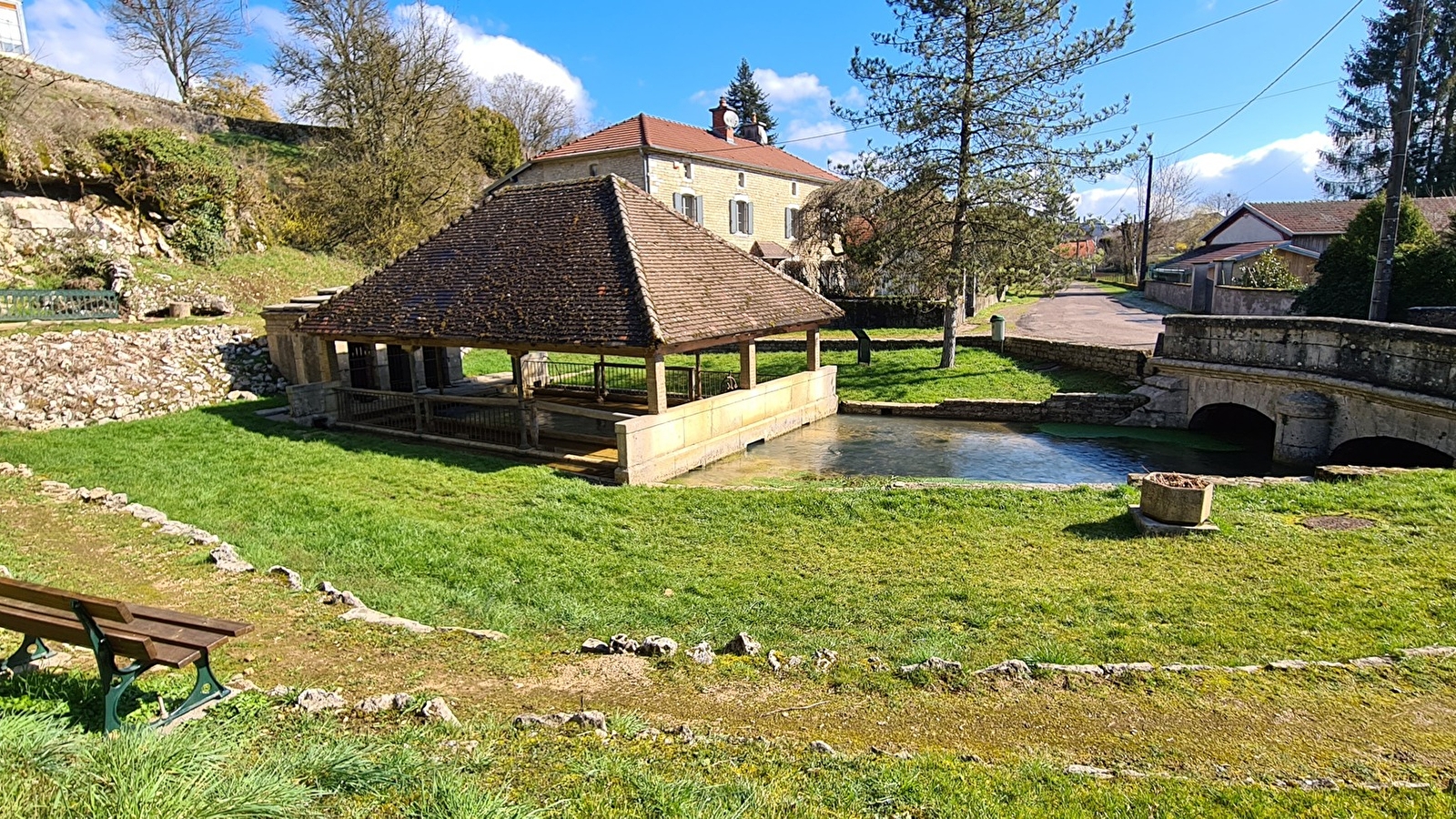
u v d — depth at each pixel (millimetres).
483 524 9602
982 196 20516
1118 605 6840
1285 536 8250
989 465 14203
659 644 5770
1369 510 8898
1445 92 35656
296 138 37031
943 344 24000
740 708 4867
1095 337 24453
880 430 17344
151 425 15258
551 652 5820
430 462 12672
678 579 7902
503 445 13914
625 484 11789
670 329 12508
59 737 3490
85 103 26453
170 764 3373
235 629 4285
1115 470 13859
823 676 5359
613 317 12758
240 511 9836
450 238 16672
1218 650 5918
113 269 21406
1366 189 41938
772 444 15969
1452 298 16656
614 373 21609
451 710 4602
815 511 10062
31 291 19016
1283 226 37938
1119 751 4340
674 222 16234
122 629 4297
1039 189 19891
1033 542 8672
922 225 21438
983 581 7582
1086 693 5051
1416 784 3928
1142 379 18703
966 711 4844
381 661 5414
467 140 36219
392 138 32125
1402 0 36625
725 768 3908
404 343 14508
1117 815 3568
